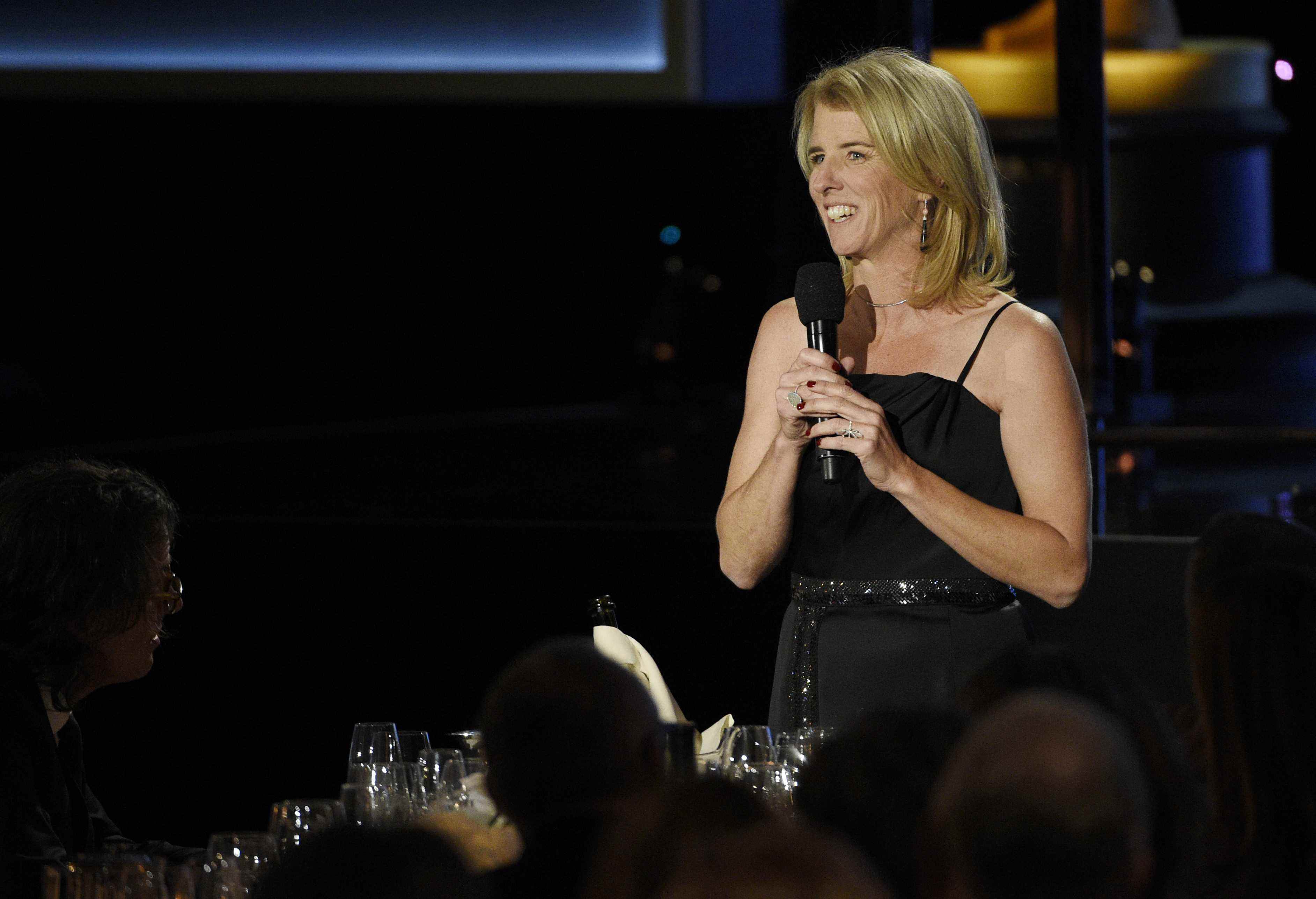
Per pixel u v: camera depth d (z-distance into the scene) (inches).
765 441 352.2
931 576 327.0
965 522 310.7
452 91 1173.1
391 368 1339.8
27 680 321.1
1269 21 1499.8
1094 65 775.7
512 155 1341.0
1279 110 1510.8
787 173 978.1
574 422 1195.9
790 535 337.1
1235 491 710.5
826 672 332.2
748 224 1334.9
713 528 576.7
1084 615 561.3
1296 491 703.1
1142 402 1034.7
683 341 1309.1
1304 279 1513.3
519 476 820.0
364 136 1296.8
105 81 1154.0
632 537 585.3
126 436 1192.8
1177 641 546.9
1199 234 1273.4
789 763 289.6
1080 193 790.5
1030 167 1222.9
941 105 326.3
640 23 1175.0
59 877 253.0
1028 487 323.0
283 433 1138.7
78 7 1160.8
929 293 335.6
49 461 352.2
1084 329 801.6
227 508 677.3
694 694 578.9
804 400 312.7
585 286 1391.5
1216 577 233.9
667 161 1346.0
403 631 605.0
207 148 1249.4
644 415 1235.2
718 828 143.3
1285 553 237.5
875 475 311.1
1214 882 224.1
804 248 931.3
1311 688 227.0
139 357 1240.2
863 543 331.6
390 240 1330.0
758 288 1328.7
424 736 338.6
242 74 1164.5
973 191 330.3
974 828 136.6
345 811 288.0
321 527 613.0
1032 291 1231.5
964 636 324.8
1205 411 1095.0
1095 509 654.5
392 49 1186.0
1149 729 187.3
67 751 347.9
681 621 581.0
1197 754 241.0
